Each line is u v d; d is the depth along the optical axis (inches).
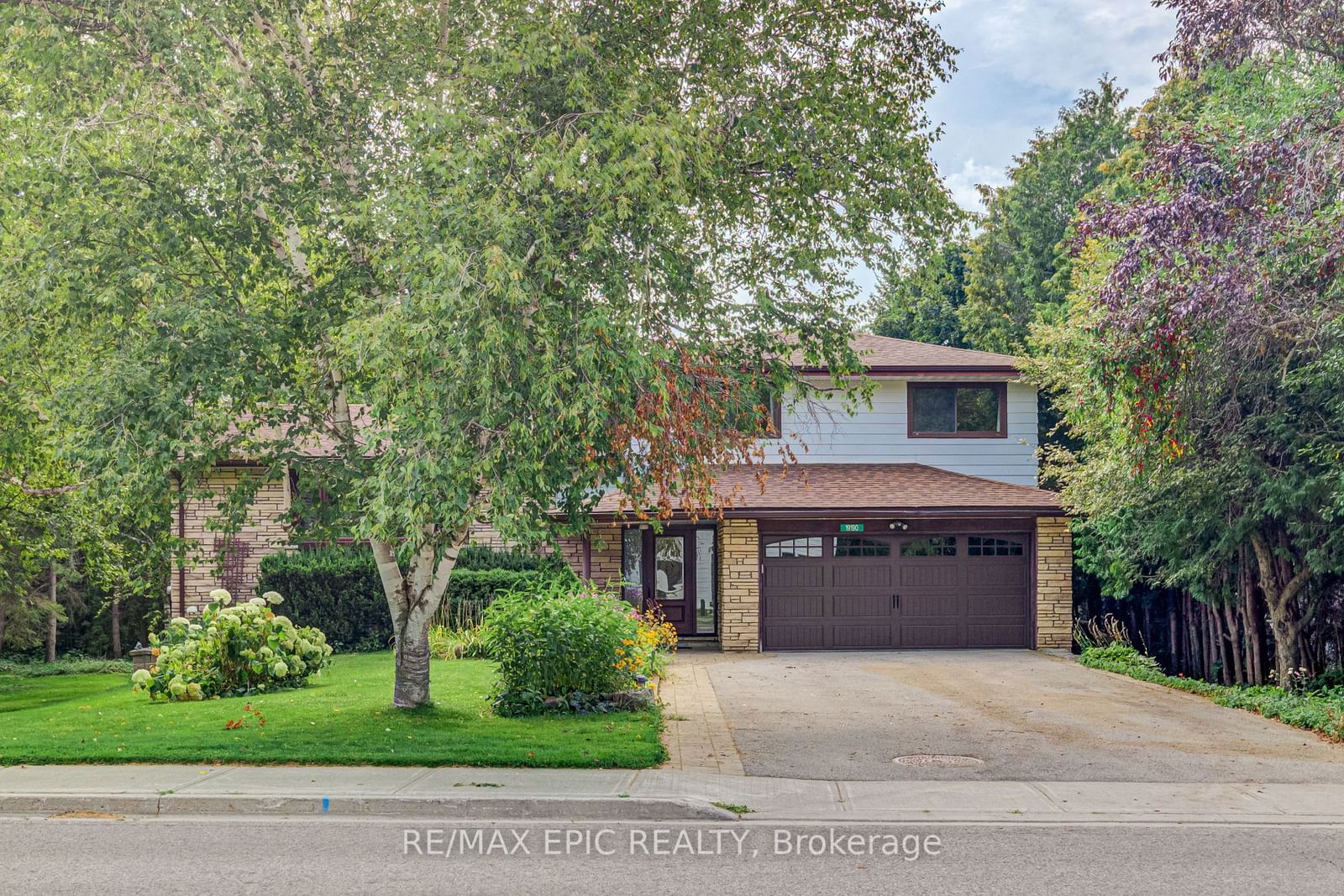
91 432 429.7
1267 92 653.9
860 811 380.2
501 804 376.5
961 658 847.1
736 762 450.9
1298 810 385.1
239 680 639.1
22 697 788.0
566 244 432.8
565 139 423.5
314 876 302.4
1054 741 509.7
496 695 557.0
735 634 888.9
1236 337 582.6
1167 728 546.0
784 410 979.9
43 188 450.9
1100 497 769.6
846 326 534.9
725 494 872.3
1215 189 546.3
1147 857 325.7
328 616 875.4
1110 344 595.8
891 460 983.0
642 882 299.3
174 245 454.0
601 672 558.9
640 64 486.9
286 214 478.3
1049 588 900.0
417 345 380.8
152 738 474.6
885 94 516.7
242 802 378.0
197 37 458.6
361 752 440.5
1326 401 633.0
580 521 493.7
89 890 289.1
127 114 481.4
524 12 483.5
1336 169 514.6
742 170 516.7
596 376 395.2
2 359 489.7
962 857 326.0
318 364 499.2
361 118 484.7
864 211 514.0
